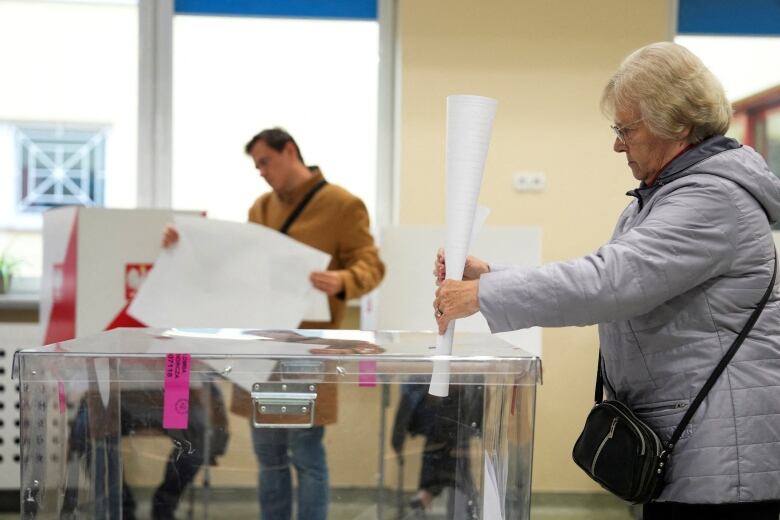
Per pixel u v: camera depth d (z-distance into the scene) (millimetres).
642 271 1175
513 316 1163
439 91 3395
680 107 1236
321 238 2377
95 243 2232
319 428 1001
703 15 3582
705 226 1201
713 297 1238
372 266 2344
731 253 1215
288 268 2133
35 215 3553
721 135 1298
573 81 3418
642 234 1204
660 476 1233
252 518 1000
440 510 1014
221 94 3559
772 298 1272
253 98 3572
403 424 1009
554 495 3457
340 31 3586
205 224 2104
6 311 3402
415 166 3404
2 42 3496
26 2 3490
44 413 989
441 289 1166
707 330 1243
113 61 3533
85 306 2232
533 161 3430
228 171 3576
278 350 1051
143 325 2252
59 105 3531
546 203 3441
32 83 3516
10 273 3480
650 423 1285
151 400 990
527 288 1162
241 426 995
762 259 1242
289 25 3570
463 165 1157
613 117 1319
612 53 3414
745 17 3598
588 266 1180
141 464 994
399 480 1012
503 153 3428
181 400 988
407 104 3395
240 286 2102
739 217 1217
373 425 1007
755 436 1216
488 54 3398
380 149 3600
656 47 1284
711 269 1210
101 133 3547
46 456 990
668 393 1263
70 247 2277
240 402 994
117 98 3543
